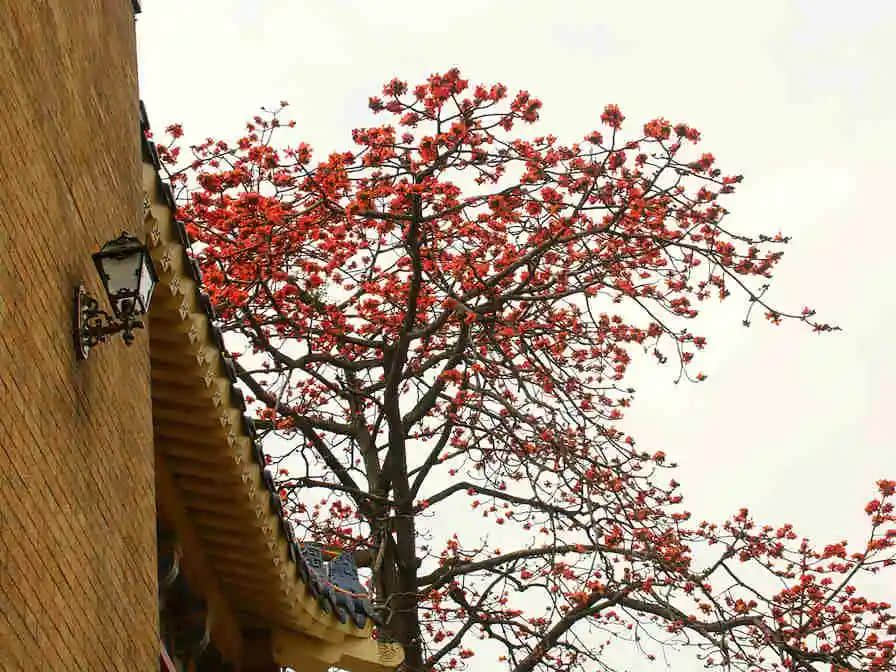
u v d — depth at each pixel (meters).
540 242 20.02
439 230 20.31
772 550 19.52
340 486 20.09
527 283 19.42
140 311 8.05
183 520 11.87
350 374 21.47
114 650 8.03
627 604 19.16
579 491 19.50
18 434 6.90
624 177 18.47
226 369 10.77
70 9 8.43
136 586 8.57
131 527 8.62
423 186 17.89
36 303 7.33
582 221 19.20
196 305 10.30
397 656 14.56
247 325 19.45
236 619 13.44
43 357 7.36
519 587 19.88
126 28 9.90
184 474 11.45
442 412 21.17
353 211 17.98
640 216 18.66
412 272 19.86
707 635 18.53
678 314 20.25
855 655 18.72
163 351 10.28
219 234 18.53
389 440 20.48
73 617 7.42
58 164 7.91
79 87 8.48
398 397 20.45
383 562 20.30
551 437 19.30
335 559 15.67
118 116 9.32
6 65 7.20
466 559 20.52
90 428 8.04
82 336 7.96
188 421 10.88
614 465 19.56
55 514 7.31
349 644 14.20
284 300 19.67
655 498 19.64
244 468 11.39
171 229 9.91
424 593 19.81
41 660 6.91
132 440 8.85
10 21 7.32
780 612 19.12
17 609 6.67
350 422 22.00
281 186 18.45
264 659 13.58
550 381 20.39
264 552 12.27
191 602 12.43
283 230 18.70
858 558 19.38
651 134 17.91
